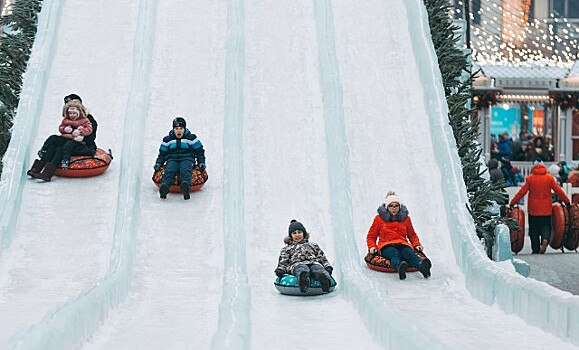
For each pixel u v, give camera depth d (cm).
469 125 1972
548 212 2320
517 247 2247
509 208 2273
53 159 1880
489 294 1386
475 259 1501
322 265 1465
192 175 1831
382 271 1597
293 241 1484
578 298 1120
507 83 3738
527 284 1261
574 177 3334
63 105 2119
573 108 3838
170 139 1859
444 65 2152
